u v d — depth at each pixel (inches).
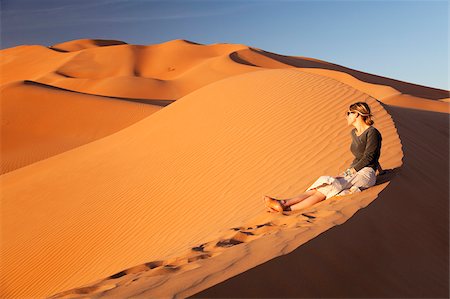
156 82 2741.1
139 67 3636.8
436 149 460.8
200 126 601.9
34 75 3821.4
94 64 3631.9
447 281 185.9
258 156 468.1
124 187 543.2
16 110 1531.7
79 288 154.5
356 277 158.9
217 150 519.8
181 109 697.0
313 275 149.6
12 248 505.0
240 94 633.6
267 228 213.8
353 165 259.6
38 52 4323.3
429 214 243.1
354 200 231.0
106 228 486.0
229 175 462.0
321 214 213.6
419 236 212.4
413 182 283.1
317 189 255.1
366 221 200.8
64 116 1524.4
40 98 1588.3
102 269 422.9
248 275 137.4
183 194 474.3
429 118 812.6
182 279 137.4
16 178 728.3
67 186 607.5
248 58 3329.2
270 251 157.6
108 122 1513.3
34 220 550.6
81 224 503.2
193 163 521.7
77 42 5162.4
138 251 422.6
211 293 126.3
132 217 481.4
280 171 422.0
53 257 477.7
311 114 518.9
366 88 2100.1
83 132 1469.0
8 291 454.0
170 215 453.4
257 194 396.2
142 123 764.0
